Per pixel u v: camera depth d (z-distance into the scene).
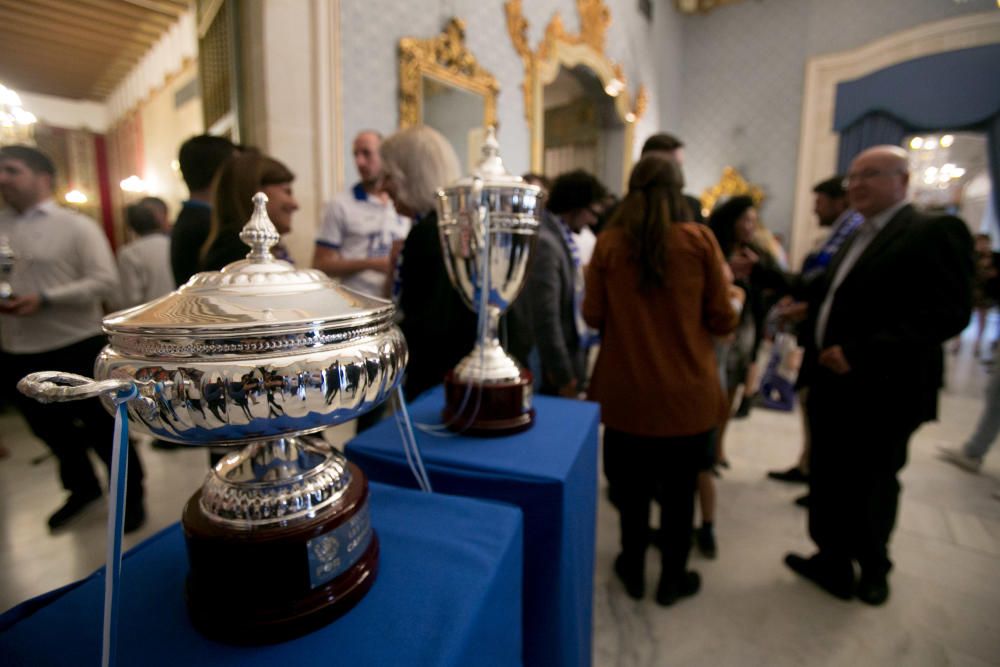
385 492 0.64
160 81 4.65
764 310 2.18
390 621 0.43
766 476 2.27
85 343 1.75
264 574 0.40
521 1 3.68
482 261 0.79
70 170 5.88
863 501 1.40
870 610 1.42
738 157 6.94
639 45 5.86
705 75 7.07
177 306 0.38
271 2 2.08
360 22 2.40
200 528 0.41
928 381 1.30
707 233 1.17
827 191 2.19
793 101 6.50
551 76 4.13
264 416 0.37
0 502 1.95
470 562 0.50
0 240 1.63
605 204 2.64
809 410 1.51
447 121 2.99
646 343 1.20
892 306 1.31
